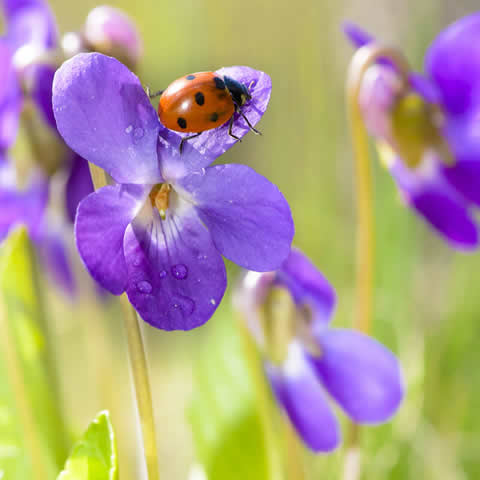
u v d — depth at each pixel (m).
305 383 0.21
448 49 0.22
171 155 0.19
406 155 0.22
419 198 0.23
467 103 0.22
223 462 0.23
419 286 0.33
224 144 0.19
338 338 0.21
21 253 0.22
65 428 0.23
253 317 0.21
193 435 0.23
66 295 0.25
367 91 0.22
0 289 0.22
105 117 0.18
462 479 0.26
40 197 0.22
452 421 0.27
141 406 0.19
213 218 0.19
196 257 0.19
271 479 0.23
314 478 0.24
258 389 0.22
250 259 0.18
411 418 0.25
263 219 0.18
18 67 0.21
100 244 0.18
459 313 0.29
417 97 0.22
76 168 0.22
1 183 0.22
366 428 0.25
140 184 0.19
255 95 0.18
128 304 0.19
